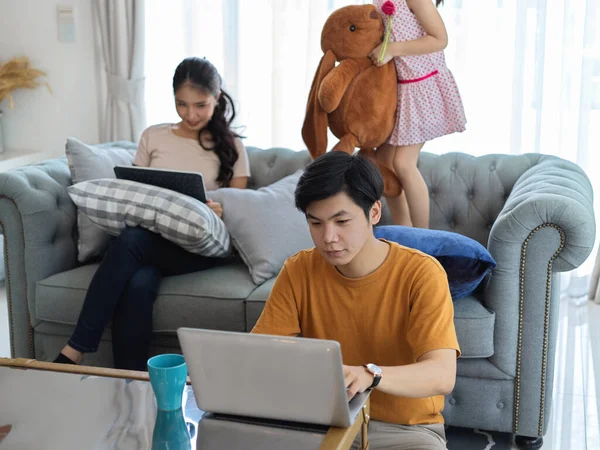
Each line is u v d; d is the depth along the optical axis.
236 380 1.34
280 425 1.39
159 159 3.03
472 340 2.35
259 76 3.71
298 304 1.71
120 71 3.79
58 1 3.87
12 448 1.48
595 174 3.59
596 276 3.71
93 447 1.47
